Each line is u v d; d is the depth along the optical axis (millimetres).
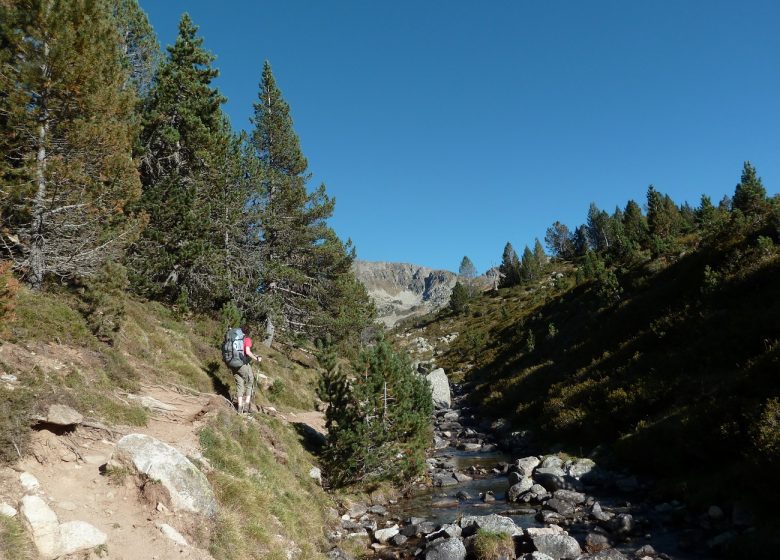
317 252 34188
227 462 9969
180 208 23359
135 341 15172
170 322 20391
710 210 41750
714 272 21906
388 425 15898
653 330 22672
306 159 36875
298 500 11742
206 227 24859
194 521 7262
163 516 7016
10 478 6137
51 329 10883
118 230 15492
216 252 25781
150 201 22922
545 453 20375
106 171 14570
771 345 15344
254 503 9070
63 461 7129
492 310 81000
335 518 13023
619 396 19500
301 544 9547
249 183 29047
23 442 6645
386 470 15898
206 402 12742
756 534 9859
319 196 35062
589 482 16031
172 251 24062
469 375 47281
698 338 19469
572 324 36438
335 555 10414
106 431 8359
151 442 7730
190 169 26266
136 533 6488
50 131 13672
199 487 7738
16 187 12430
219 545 7258
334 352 16531
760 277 19406
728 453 13328
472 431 27453
